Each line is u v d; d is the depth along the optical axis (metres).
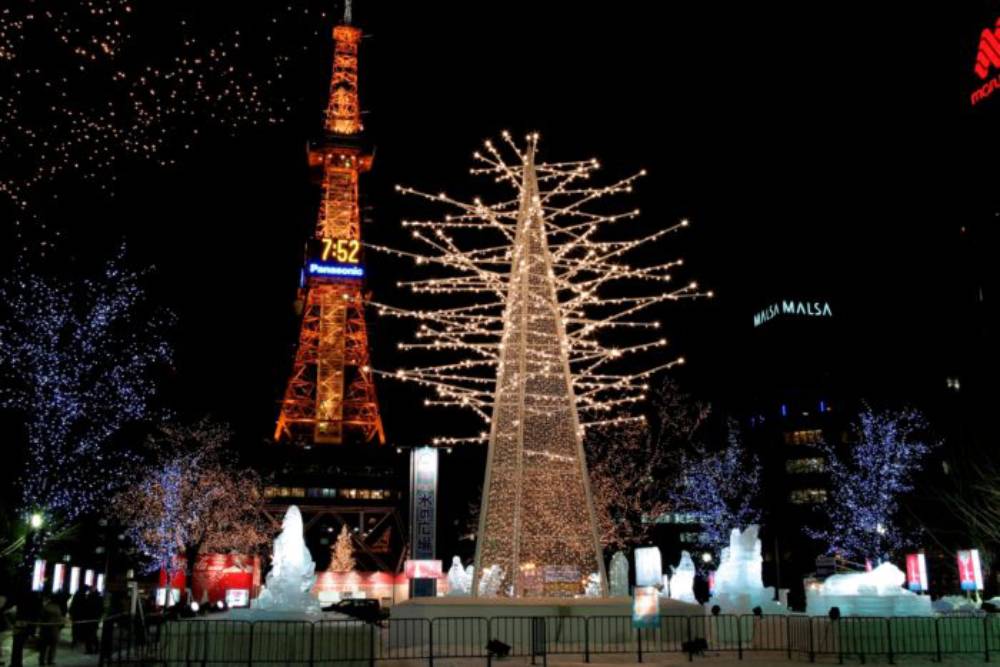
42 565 31.30
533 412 22.83
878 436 76.06
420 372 23.98
